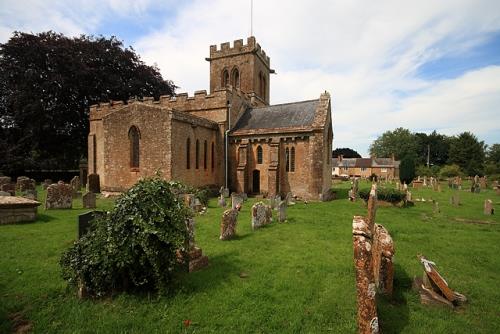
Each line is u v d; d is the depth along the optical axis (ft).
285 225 40.06
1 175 97.50
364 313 13.92
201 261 23.40
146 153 69.41
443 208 57.93
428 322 16.06
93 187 79.05
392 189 60.80
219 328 15.35
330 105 84.33
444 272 23.52
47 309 16.79
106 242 17.66
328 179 84.74
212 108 86.33
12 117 108.68
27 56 101.50
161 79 139.23
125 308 16.96
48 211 46.83
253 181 82.79
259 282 20.70
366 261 14.10
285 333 14.79
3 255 25.49
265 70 122.01
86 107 117.29
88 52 112.68
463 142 214.28
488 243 31.78
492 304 18.34
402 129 327.47
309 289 19.60
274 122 83.71
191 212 22.00
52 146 117.91
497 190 89.15
